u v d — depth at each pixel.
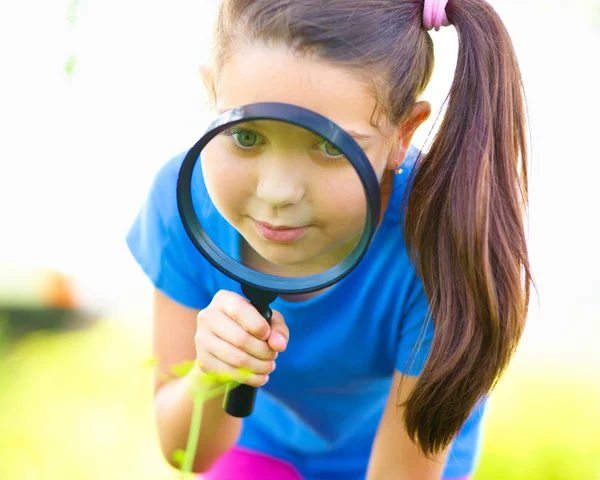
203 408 2.45
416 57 2.07
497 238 2.10
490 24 2.11
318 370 2.63
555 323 5.06
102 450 3.39
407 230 2.18
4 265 4.87
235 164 1.95
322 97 1.87
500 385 4.35
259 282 1.91
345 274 1.83
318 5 1.88
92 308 5.00
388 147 2.06
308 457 3.07
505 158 2.10
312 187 1.90
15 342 4.36
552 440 3.80
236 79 1.92
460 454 2.87
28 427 3.43
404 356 2.47
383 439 2.52
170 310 2.64
